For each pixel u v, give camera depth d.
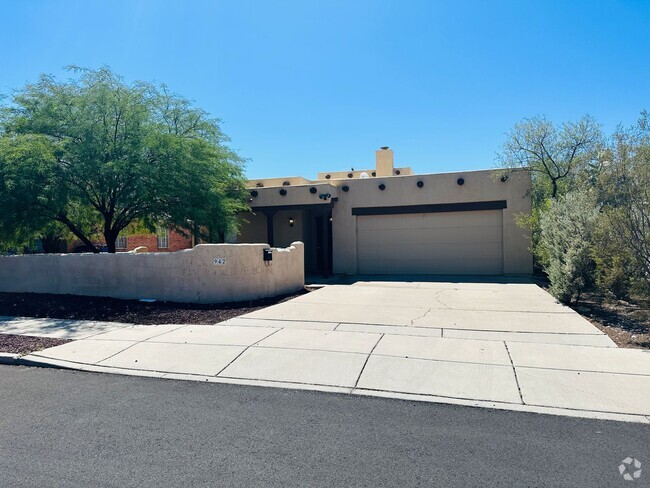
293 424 4.97
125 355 7.63
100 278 13.38
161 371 6.87
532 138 18.53
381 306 11.62
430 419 5.05
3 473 4.00
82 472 4.01
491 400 5.50
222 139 19.89
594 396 5.53
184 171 15.82
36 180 13.88
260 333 8.76
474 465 4.04
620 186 9.20
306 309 11.24
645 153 9.02
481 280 17.69
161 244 29.64
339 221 21.39
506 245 19.27
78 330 9.54
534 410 5.21
